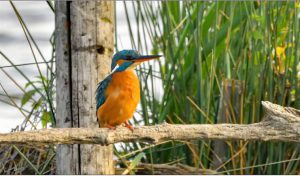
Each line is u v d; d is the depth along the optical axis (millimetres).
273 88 11234
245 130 7855
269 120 7926
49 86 10336
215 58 12117
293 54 11406
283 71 11227
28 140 7547
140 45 12133
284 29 11477
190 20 11969
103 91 8555
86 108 9258
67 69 9328
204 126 7832
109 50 9398
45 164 10180
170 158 11883
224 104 11453
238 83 11531
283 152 11141
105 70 9320
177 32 12672
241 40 11688
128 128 7793
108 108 8461
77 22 9258
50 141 7602
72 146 9438
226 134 7828
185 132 7805
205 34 12758
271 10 11398
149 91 12133
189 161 11773
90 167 9391
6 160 10727
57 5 9398
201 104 11586
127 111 8516
